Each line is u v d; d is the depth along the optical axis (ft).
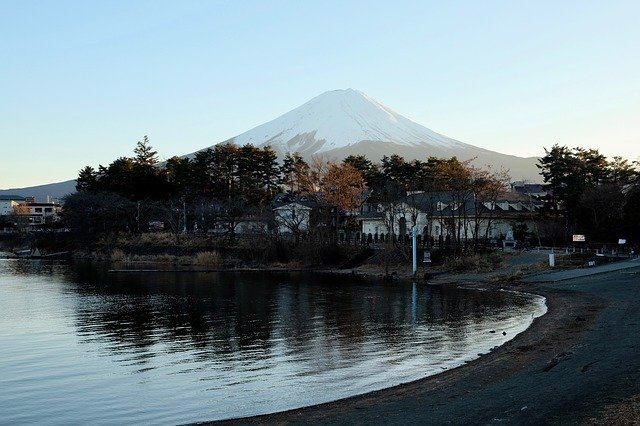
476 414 61.93
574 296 165.58
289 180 487.61
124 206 433.89
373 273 279.28
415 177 441.27
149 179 461.78
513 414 60.75
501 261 262.06
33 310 162.81
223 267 333.42
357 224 396.37
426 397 71.41
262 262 340.59
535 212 383.04
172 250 386.93
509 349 98.17
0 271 304.71
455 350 103.24
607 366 78.48
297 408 71.05
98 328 133.28
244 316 149.18
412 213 299.99
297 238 343.67
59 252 444.14
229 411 71.72
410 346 107.96
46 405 76.23
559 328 114.01
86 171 513.86
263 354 104.06
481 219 322.34
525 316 140.87
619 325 111.24
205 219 398.62
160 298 189.67
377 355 100.94
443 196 340.18
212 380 86.84
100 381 87.45
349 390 79.15
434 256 287.48
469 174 363.35
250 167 467.52
